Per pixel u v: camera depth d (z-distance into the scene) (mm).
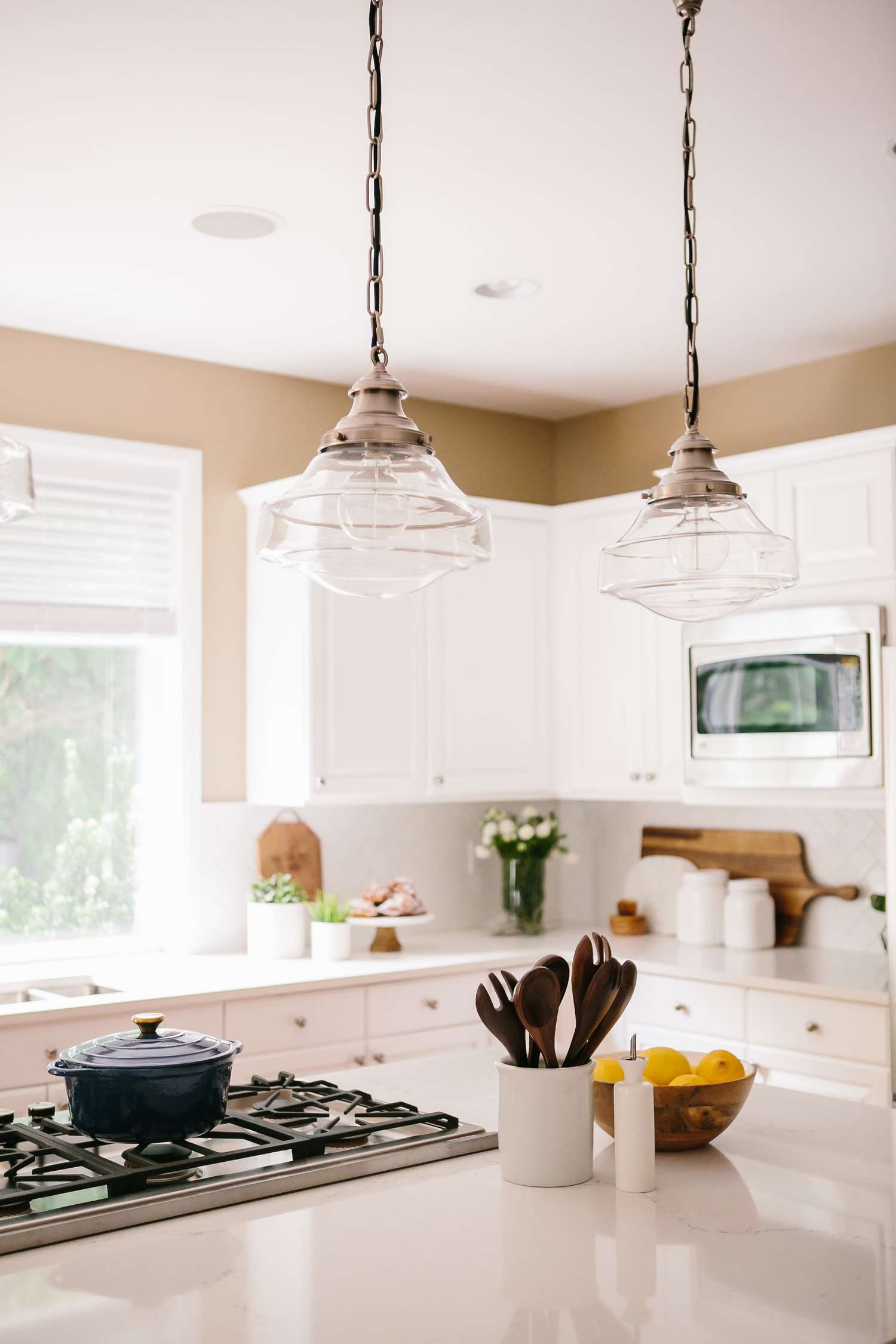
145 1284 1392
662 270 3475
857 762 3670
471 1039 3994
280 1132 1834
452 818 4789
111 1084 1686
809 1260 1461
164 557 4195
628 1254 1479
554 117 2635
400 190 2965
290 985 3613
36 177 2869
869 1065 3428
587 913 5016
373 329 1772
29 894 4035
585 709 4504
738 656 3973
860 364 4160
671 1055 1971
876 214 3127
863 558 3721
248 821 4266
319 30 2312
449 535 1736
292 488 1749
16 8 2227
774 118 2650
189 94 2520
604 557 2010
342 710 4062
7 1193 1569
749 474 3990
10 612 3900
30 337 3920
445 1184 1741
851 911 4180
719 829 4543
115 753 4211
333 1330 1276
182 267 3420
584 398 4754
